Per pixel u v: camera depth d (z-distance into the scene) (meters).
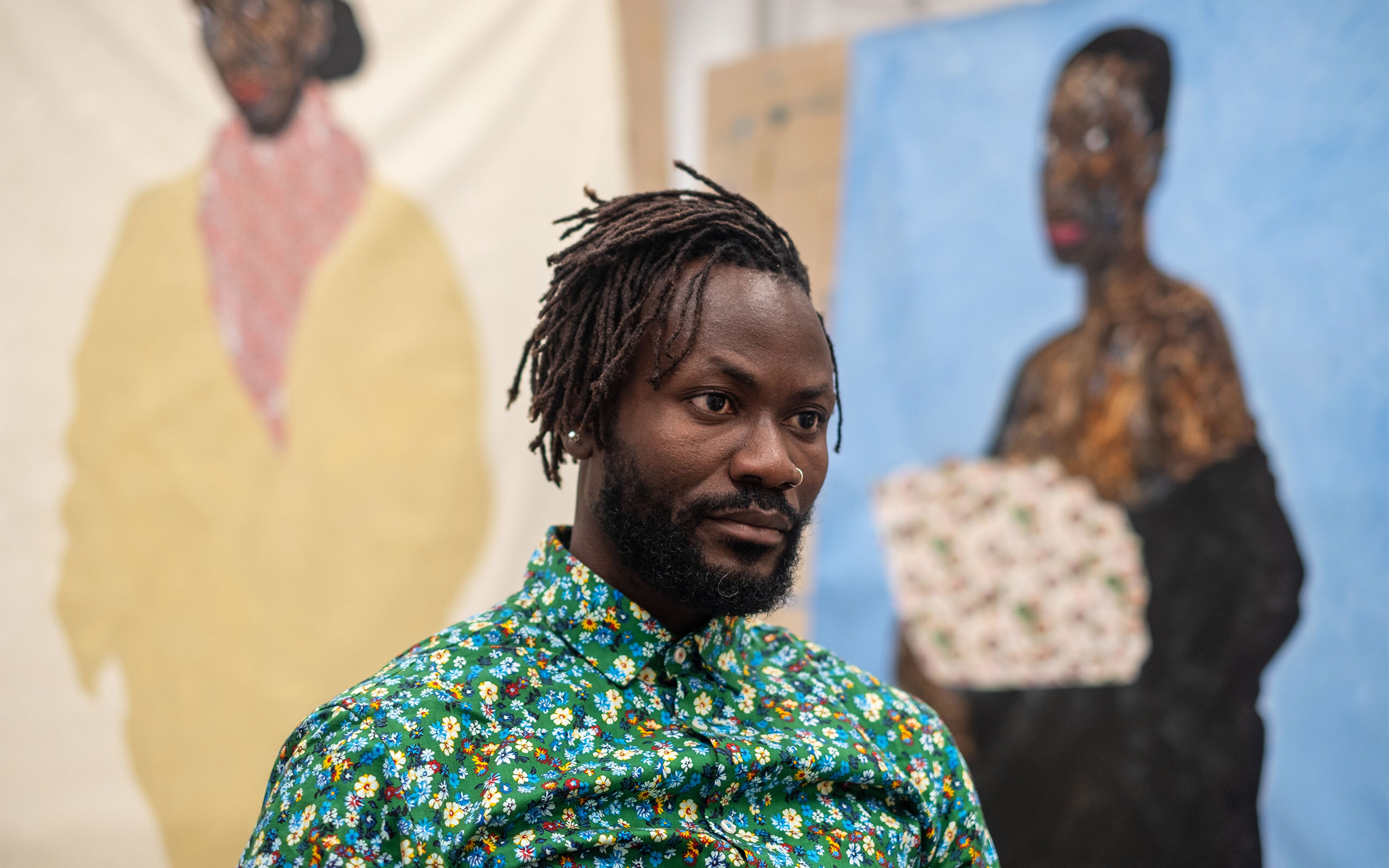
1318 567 2.01
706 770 0.92
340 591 2.38
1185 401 2.15
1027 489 2.26
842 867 0.96
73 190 2.37
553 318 1.03
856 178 2.40
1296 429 2.04
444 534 2.42
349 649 2.37
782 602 0.97
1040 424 2.26
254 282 2.43
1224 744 2.07
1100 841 2.14
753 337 0.93
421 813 0.86
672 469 0.92
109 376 2.36
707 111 2.49
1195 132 2.16
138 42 2.41
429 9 2.51
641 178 2.49
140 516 2.34
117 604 2.32
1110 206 2.23
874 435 2.37
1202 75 2.16
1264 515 2.06
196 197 2.43
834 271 2.40
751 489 0.92
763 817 0.97
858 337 2.39
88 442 2.34
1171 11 2.19
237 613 2.35
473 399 2.46
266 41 2.47
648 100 2.50
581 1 2.51
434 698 0.91
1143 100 2.21
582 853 0.87
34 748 2.26
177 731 2.31
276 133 2.46
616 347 0.96
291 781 0.88
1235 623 2.08
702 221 0.98
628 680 0.96
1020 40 2.30
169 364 2.38
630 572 0.98
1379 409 1.97
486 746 0.90
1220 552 2.10
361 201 2.47
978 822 1.11
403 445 2.43
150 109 2.41
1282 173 2.08
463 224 2.48
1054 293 2.26
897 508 2.34
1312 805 1.98
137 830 2.27
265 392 2.41
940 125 2.35
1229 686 2.07
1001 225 2.30
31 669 2.28
